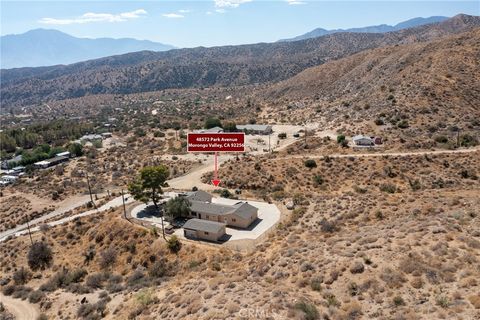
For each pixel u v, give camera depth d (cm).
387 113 11456
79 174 11862
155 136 15788
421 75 13000
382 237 3212
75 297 4572
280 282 2978
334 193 7256
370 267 2752
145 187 6606
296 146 10794
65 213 8125
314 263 3075
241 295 2836
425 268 2544
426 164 7981
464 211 3631
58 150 14888
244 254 4522
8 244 6556
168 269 4788
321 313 2328
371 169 8081
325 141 10706
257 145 12225
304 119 15525
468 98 11162
